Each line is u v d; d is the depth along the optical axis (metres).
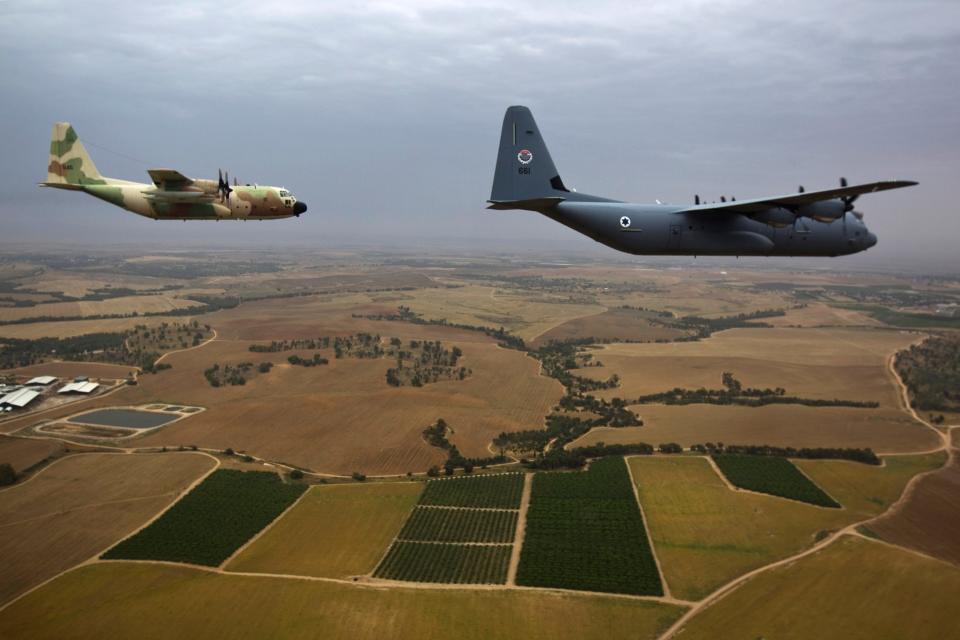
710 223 46.09
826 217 46.12
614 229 46.03
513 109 47.41
